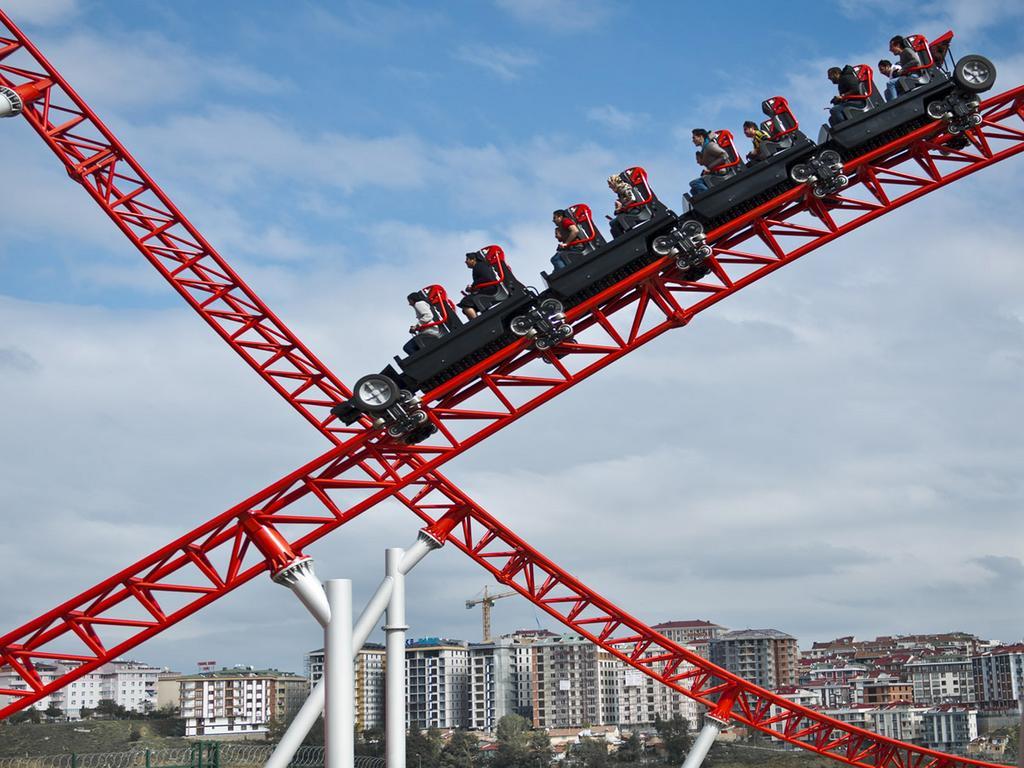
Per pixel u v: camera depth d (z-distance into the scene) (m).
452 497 48.22
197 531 36.97
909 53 41.69
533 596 51.72
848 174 41.12
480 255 39.03
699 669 55.69
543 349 38.59
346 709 33.78
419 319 38.84
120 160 55.53
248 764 68.75
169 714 191.50
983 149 42.53
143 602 37.38
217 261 57.59
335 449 37.72
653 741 177.38
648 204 39.41
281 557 36.28
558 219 39.34
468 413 38.94
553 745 184.12
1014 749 192.38
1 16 51.41
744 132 40.94
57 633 37.53
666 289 39.72
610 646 54.03
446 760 164.00
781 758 145.25
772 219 41.81
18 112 51.28
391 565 47.03
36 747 114.81
